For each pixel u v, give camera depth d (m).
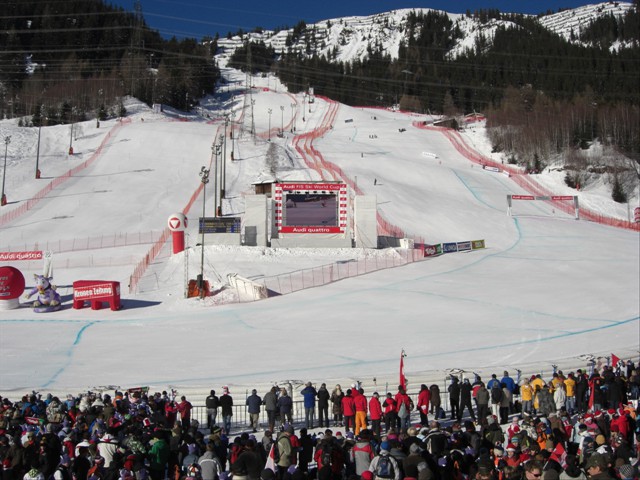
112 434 16.02
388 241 65.50
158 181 85.88
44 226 67.62
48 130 115.25
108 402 20.78
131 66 186.25
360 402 20.88
